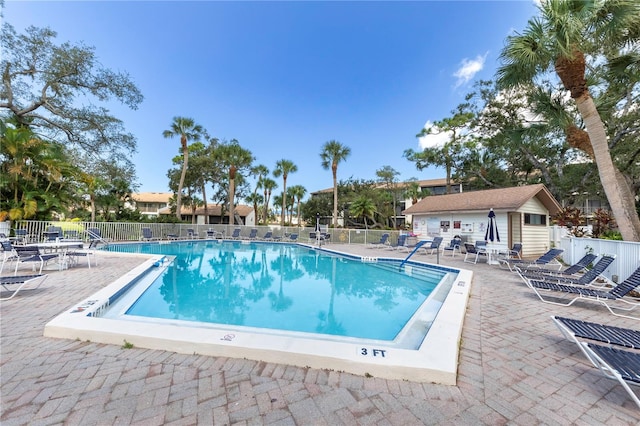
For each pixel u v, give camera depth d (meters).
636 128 14.05
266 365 2.84
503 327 4.09
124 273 7.49
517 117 20.06
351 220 37.19
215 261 12.84
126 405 2.16
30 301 4.90
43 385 2.40
